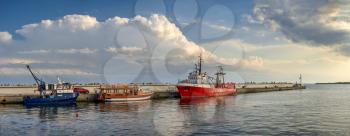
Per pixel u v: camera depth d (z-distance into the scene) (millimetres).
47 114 68250
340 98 123500
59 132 47562
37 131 48500
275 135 44531
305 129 48812
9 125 53906
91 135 45188
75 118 61500
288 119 59219
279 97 130250
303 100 111562
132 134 45594
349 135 44500
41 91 97875
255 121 56719
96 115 65812
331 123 54375
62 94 95188
